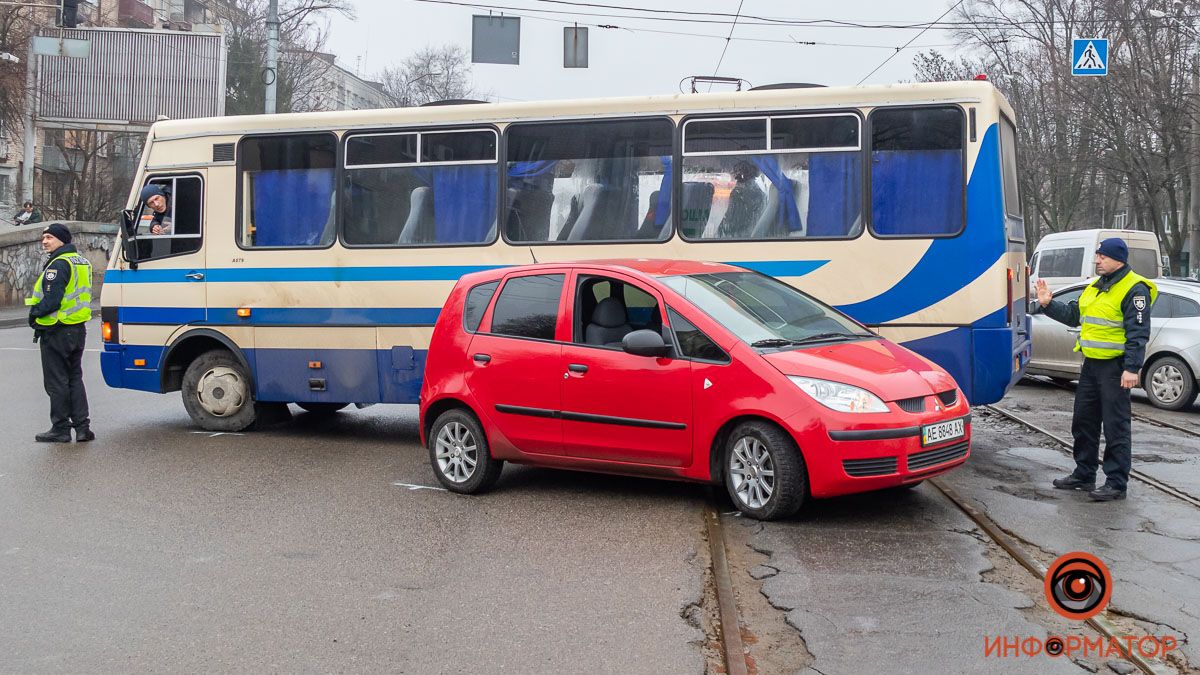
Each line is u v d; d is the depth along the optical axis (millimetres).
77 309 10250
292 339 10656
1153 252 22188
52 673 4625
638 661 4711
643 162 9789
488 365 7957
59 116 34500
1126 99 32875
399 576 5984
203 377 11039
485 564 6207
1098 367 7766
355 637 5039
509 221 10117
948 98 9109
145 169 11164
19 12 32875
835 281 9281
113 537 6840
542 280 7996
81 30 34656
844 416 6668
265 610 5434
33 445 10188
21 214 29797
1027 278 10281
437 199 10312
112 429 11203
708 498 7777
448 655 4801
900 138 9211
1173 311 12891
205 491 8188
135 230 11133
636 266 7867
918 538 6656
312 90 54312
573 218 9945
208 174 10938
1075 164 37656
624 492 8062
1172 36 31625
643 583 5812
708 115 9633
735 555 6340
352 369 10508
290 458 9594
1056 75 36125
